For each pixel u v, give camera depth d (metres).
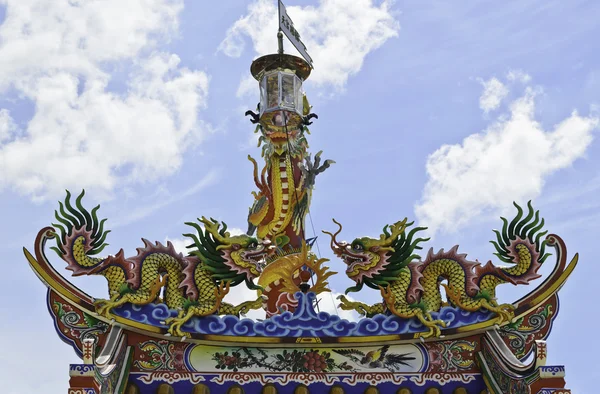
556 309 16.09
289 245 17.02
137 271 15.65
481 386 15.80
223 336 15.55
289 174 17.44
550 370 13.70
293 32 19.06
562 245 16.25
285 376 15.62
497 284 16.11
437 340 15.98
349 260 16.09
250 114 18.19
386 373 15.74
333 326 15.71
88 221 15.81
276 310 16.33
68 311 15.38
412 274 16.05
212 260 15.85
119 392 14.77
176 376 15.50
